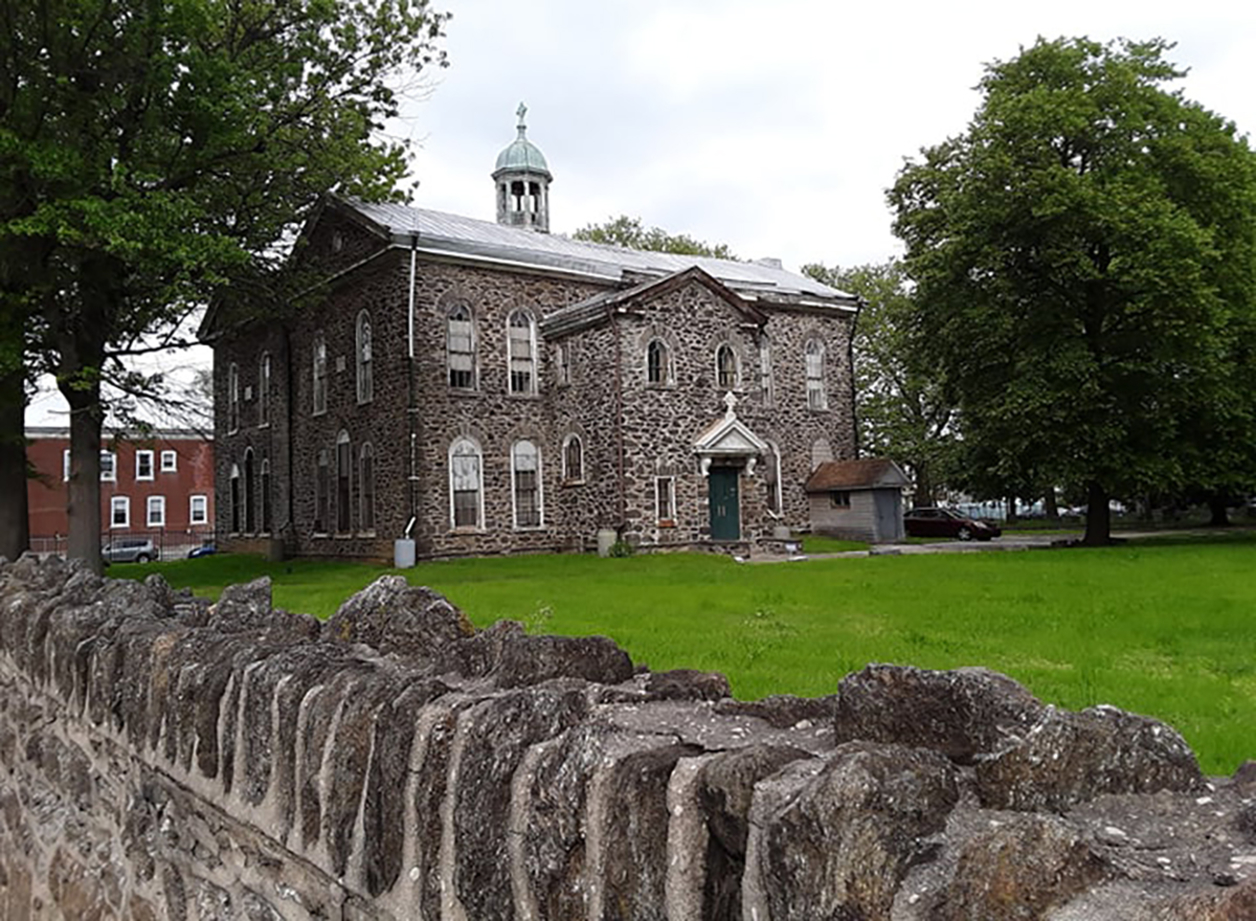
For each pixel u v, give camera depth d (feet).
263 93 66.74
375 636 13.25
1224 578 46.85
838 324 120.67
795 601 40.01
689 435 89.40
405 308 86.79
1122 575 49.62
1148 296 82.07
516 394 93.09
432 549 85.87
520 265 93.09
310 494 103.45
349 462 95.81
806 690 20.16
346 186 81.51
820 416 117.70
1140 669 22.77
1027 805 5.80
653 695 9.71
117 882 15.53
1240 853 5.14
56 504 175.94
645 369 87.35
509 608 38.40
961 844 5.27
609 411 87.15
